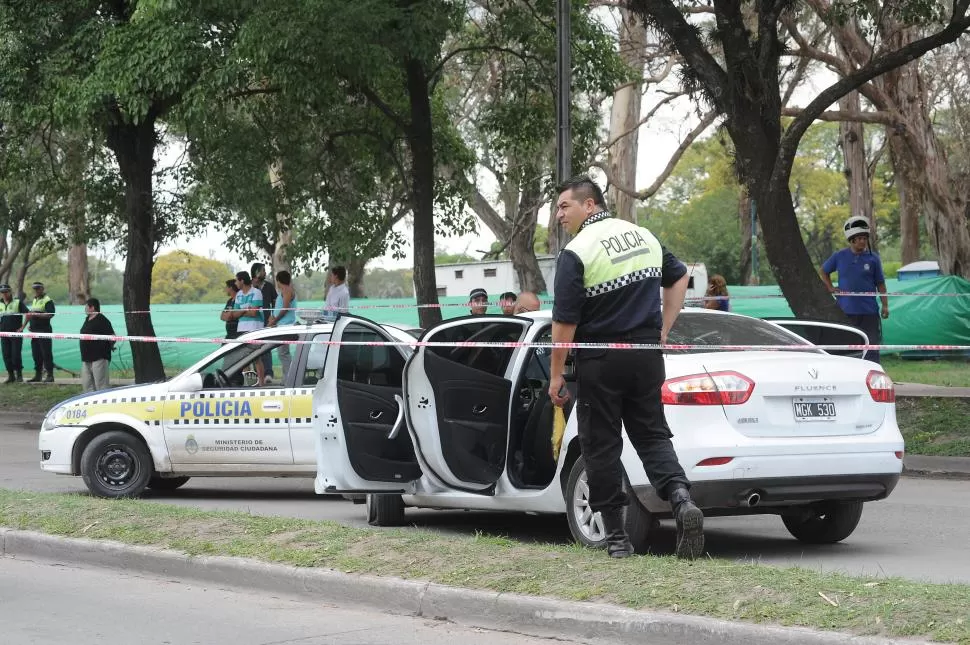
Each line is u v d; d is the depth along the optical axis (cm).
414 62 1945
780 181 1514
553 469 809
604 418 647
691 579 574
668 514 729
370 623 605
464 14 1975
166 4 1727
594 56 2078
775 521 977
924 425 1441
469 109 2961
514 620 580
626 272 642
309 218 2191
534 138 2241
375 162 2191
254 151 2155
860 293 1448
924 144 2992
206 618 624
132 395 1135
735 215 7631
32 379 2755
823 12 2448
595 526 738
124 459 1128
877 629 487
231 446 1109
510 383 815
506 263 4044
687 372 725
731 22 1529
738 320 845
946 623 482
